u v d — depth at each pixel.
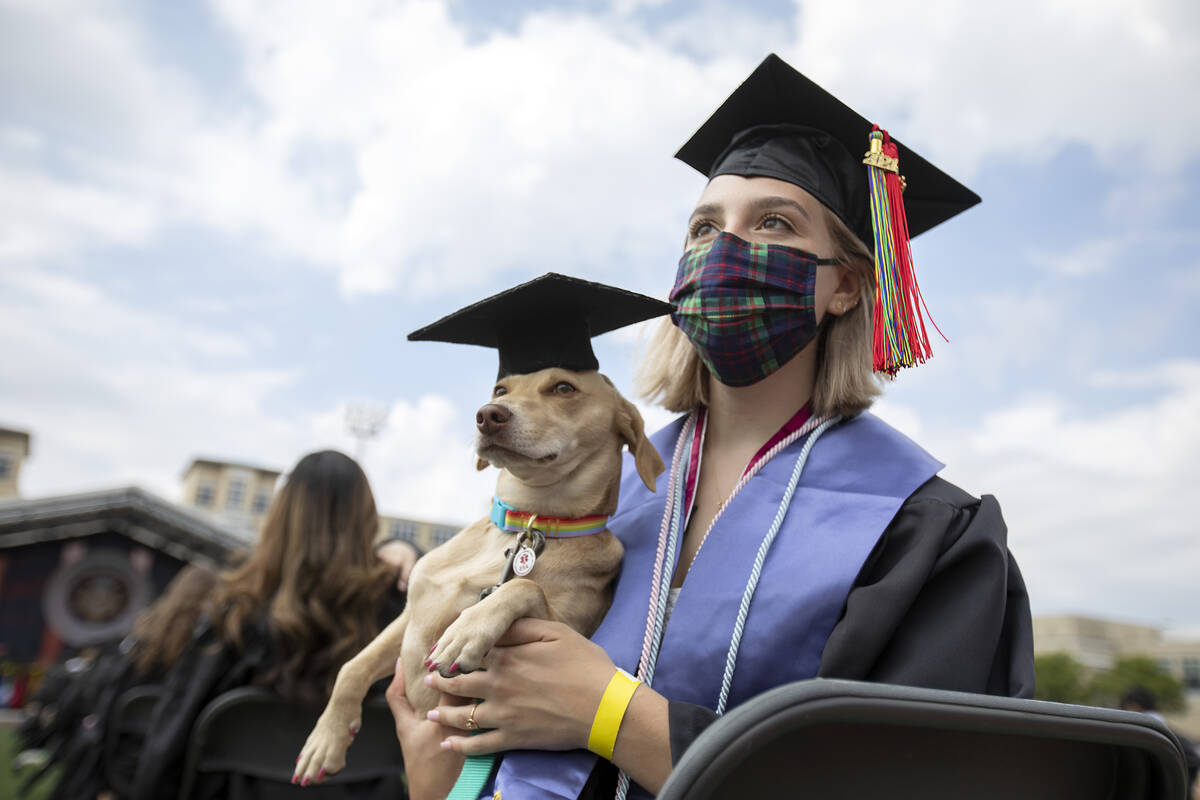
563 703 1.24
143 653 3.24
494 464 1.59
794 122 1.72
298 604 2.43
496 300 1.64
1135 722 0.88
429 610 1.55
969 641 1.27
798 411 1.69
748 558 1.40
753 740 0.66
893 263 1.62
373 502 2.77
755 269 1.54
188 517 31.34
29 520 29.92
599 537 1.62
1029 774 0.86
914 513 1.40
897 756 0.78
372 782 2.28
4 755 9.22
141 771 2.35
